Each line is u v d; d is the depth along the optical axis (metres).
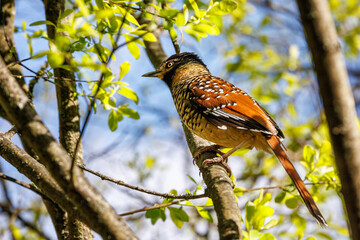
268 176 13.95
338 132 4.92
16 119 5.61
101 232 5.71
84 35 7.60
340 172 5.04
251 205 8.35
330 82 4.88
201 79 10.66
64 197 7.51
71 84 9.77
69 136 9.69
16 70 9.59
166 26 7.79
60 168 5.61
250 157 14.84
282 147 10.08
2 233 12.00
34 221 12.63
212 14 8.16
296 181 8.77
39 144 5.61
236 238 6.49
